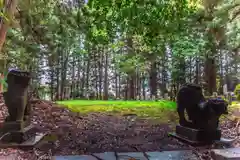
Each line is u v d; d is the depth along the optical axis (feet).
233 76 43.91
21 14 17.48
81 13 17.30
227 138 12.75
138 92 51.01
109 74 53.98
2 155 9.50
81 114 18.62
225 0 24.00
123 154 10.39
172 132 14.15
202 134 11.86
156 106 23.38
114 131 14.64
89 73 49.90
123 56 39.45
